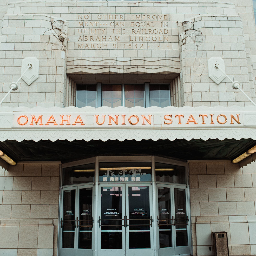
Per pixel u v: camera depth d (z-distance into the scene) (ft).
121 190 39.40
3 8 47.21
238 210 41.22
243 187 41.86
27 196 40.86
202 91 41.37
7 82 41.11
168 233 39.65
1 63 41.57
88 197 40.09
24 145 34.65
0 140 30.14
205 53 42.45
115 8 45.42
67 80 43.32
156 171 40.37
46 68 41.47
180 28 44.21
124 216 38.58
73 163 41.73
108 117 30.60
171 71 43.21
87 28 44.19
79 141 33.88
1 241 39.27
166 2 46.24
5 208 40.47
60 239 40.16
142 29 44.52
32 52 41.91
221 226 40.37
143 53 43.50
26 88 40.91
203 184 41.96
